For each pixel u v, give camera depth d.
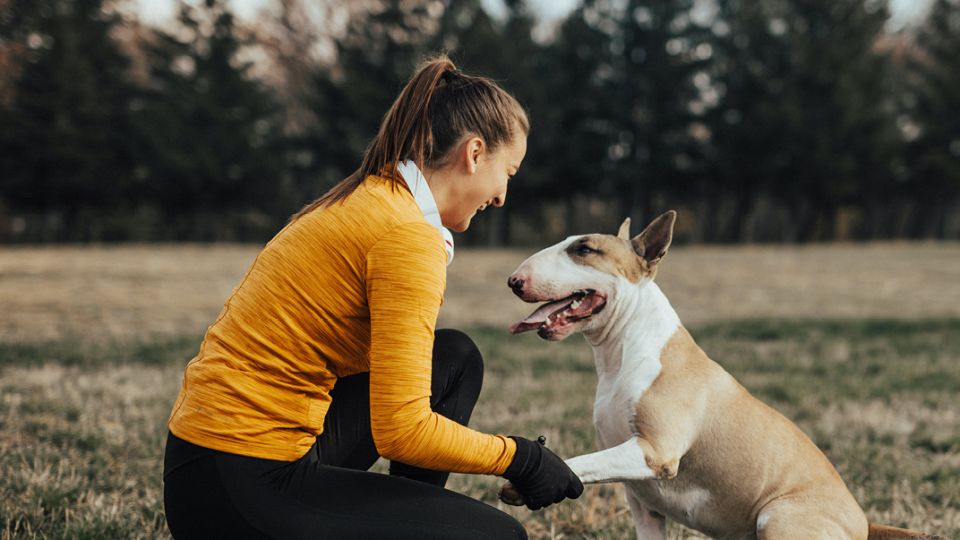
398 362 1.97
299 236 2.08
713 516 3.06
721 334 9.45
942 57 39.41
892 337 9.27
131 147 33.09
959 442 4.73
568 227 39.12
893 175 38.41
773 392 6.12
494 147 2.21
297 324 2.03
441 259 2.06
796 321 10.64
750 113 36.28
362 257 2.03
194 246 32.22
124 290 13.05
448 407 2.72
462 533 2.08
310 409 2.07
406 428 1.98
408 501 2.09
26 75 31.19
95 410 4.98
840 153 36.28
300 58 39.12
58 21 31.33
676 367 3.00
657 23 35.25
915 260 23.34
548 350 8.10
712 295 14.18
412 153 2.17
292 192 36.91
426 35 34.38
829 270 19.75
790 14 37.19
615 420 2.99
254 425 2.00
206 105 33.66
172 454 2.05
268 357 2.01
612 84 35.88
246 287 2.09
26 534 3.06
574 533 3.44
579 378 6.62
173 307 11.16
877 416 5.32
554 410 5.34
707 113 36.78
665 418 2.88
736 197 40.62
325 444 2.55
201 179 33.81
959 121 38.44
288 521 1.98
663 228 3.08
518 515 3.60
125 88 33.53
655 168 36.19
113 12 34.41
